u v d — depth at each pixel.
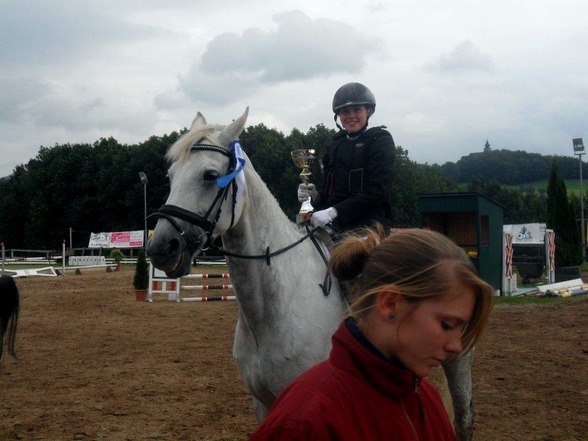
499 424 5.93
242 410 6.61
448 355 1.49
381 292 1.47
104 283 21.89
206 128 3.60
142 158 56.81
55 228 64.00
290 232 3.79
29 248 64.81
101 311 14.50
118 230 58.53
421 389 1.68
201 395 7.21
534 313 13.19
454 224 19.06
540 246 26.47
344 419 1.41
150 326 12.30
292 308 3.50
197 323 12.67
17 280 23.33
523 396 6.87
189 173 3.44
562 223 23.25
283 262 3.59
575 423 5.91
